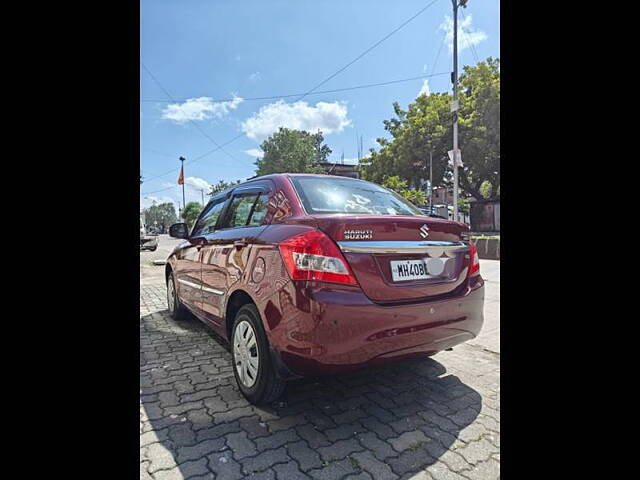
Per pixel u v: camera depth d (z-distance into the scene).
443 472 1.67
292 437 1.94
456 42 11.20
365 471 1.67
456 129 11.09
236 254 2.48
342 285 1.84
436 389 2.54
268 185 2.66
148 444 1.87
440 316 2.10
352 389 2.53
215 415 2.17
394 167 27.14
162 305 5.46
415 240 2.13
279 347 1.92
